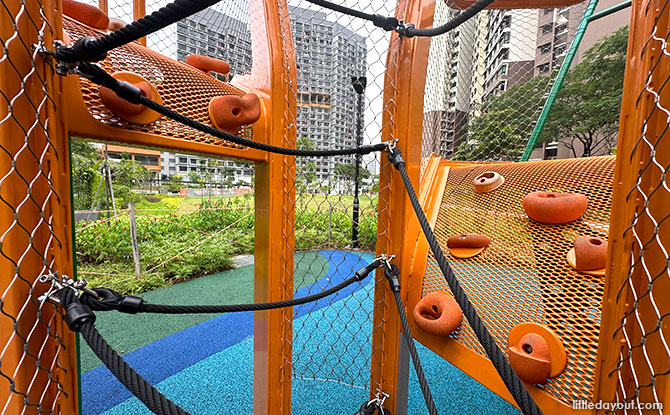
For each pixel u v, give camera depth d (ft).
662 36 1.95
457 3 7.28
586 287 3.28
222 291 12.87
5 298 2.19
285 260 4.68
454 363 3.77
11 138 2.12
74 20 3.03
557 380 2.91
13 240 2.19
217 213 24.30
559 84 9.45
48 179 2.28
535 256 3.91
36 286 2.36
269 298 4.57
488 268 4.19
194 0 1.71
